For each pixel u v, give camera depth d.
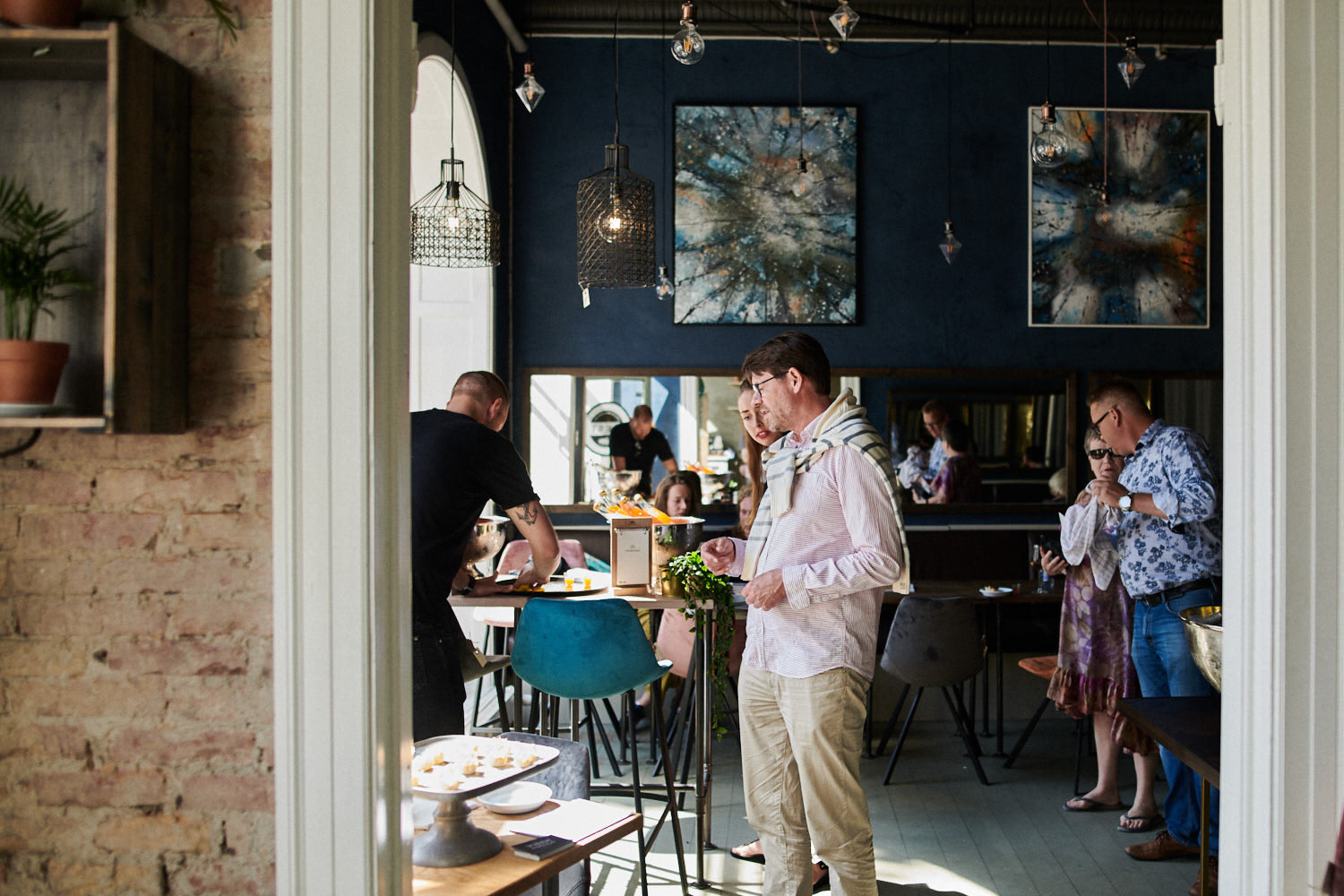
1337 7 1.81
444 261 5.46
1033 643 6.66
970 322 6.75
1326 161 1.80
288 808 1.58
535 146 6.71
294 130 1.58
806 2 6.32
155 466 1.61
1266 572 1.82
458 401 3.31
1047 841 3.77
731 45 6.70
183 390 1.59
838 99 6.73
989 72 6.73
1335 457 1.80
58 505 1.62
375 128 1.60
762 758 2.79
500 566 3.89
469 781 1.85
